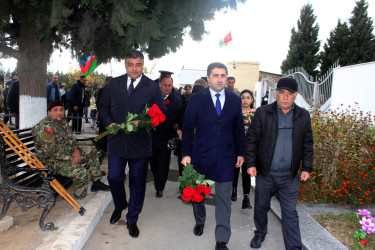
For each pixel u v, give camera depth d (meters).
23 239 2.99
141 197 3.44
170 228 3.69
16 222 3.39
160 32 5.17
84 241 3.17
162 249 3.16
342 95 7.75
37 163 3.66
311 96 10.79
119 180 3.37
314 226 3.68
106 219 3.83
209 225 3.84
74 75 24.77
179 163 4.95
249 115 4.49
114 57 6.82
